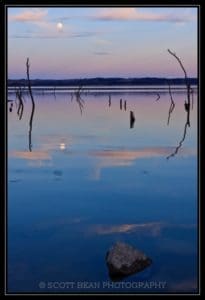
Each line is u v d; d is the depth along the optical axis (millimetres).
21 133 24219
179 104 38781
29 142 21141
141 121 29062
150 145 20297
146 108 37000
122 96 50875
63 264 7844
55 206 10836
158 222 9766
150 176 14156
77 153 18203
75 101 46375
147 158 17125
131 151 18750
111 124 27859
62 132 24625
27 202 11086
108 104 41594
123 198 11664
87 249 8477
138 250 7852
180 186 12867
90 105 41125
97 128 26125
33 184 13008
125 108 35938
